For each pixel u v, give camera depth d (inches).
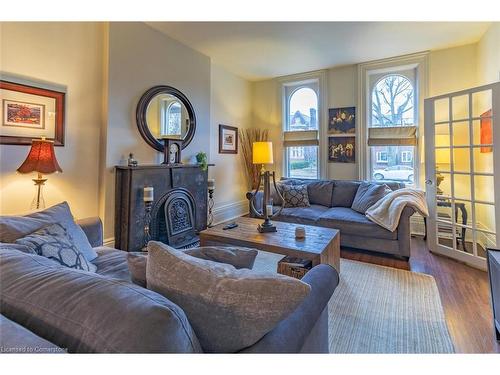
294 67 185.5
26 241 57.1
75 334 26.8
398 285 97.4
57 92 101.4
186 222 143.7
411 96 167.9
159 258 36.7
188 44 148.6
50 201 101.0
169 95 140.5
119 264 71.4
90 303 28.1
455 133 134.1
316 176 199.5
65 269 36.0
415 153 165.8
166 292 34.3
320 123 192.7
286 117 210.7
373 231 126.7
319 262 81.4
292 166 209.0
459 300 86.4
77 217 108.3
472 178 117.1
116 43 116.0
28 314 29.9
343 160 184.7
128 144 121.9
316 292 45.7
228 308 31.8
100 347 25.0
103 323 26.1
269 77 208.7
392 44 148.2
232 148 200.7
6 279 33.9
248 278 33.4
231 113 198.5
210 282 33.1
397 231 122.2
